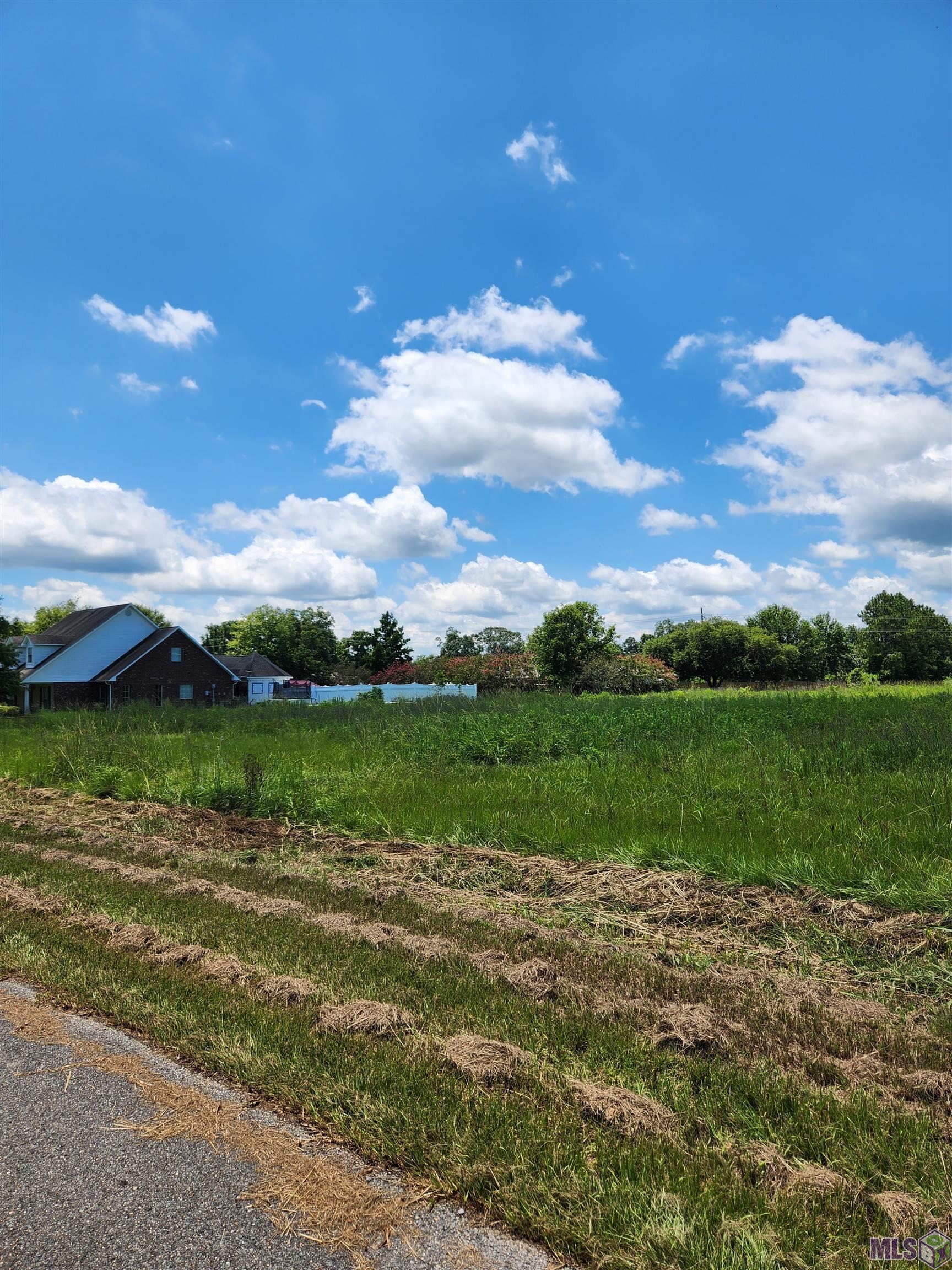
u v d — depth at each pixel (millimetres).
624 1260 2354
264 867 7719
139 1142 2936
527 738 13844
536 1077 3449
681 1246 2387
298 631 92875
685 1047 3822
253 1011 4102
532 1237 2486
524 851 8000
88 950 5082
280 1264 2318
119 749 14602
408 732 15875
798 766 10984
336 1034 3875
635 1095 3275
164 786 11961
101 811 10727
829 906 6023
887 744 11812
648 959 5227
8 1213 2520
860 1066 3645
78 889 6691
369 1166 2824
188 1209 2555
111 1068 3527
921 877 6258
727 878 6750
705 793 9680
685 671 78875
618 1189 2658
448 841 8516
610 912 6262
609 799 9578
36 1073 3482
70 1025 4000
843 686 39531
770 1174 2820
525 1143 2914
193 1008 4145
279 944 5320
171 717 22250
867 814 8148
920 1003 4512
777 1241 2439
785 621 92812
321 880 7184
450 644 85188
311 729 19219
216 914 6027
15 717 27047
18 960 4879
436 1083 3377
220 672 48469
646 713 16562
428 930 5781
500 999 4426
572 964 5062
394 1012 4035
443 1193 2682
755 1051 3832
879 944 5328
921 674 86625
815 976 4938
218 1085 3385
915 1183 2762
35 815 10570
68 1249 2354
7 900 6332
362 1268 2312
